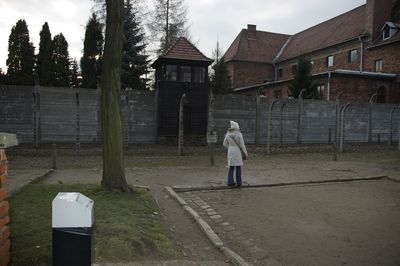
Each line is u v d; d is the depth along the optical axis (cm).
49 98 2019
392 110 2634
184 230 695
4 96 1969
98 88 2088
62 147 1916
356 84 3375
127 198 782
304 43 5291
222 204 903
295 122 2511
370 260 577
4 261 414
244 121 2355
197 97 2191
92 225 269
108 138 819
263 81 5522
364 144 2617
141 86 3275
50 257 475
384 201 948
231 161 1079
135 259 512
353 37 4172
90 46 3084
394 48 3691
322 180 1195
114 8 805
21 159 1547
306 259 579
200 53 2214
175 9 3916
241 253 602
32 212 632
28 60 3250
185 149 2019
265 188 1094
